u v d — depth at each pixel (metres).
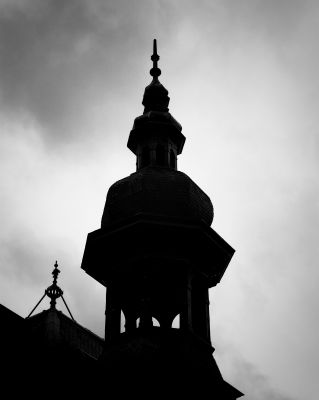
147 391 38.09
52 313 41.91
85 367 40.94
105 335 42.09
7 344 38.41
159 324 44.78
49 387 38.56
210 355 42.06
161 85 50.94
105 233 43.75
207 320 43.03
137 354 39.91
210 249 44.12
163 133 47.97
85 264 44.91
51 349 39.94
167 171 45.91
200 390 39.25
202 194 45.97
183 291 42.22
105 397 38.88
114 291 43.06
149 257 42.62
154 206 43.91
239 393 41.72
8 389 37.00
